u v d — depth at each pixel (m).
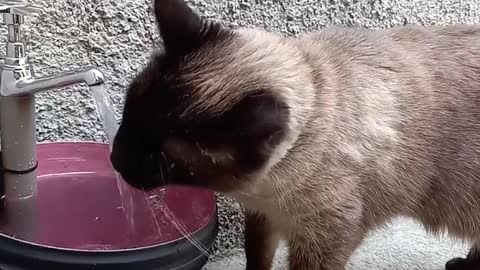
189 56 0.73
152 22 0.95
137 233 0.78
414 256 1.11
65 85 0.71
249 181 0.75
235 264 1.04
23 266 0.67
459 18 1.28
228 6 1.00
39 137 0.93
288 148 0.75
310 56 0.82
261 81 0.71
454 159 0.88
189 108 0.69
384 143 0.83
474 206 0.92
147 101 0.71
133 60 0.95
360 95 0.82
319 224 0.83
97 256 0.67
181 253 0.74
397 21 1.18
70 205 0.82
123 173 0.74
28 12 0.70
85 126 0.95
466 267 1.06
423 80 0.86
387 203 0.87
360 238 0.87
